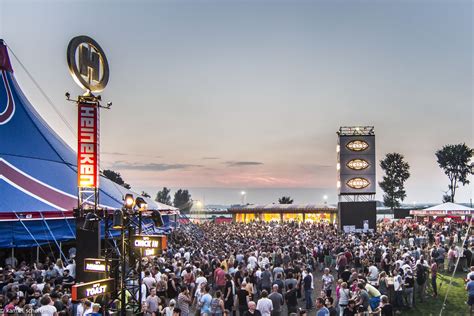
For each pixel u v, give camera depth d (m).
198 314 13.02
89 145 15.66
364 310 12.54
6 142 18.95
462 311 15.49
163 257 20.52
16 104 21.34
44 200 16.91
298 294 18.16
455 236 29.02
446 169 86.94
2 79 21.22
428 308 16.14
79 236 13.09
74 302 11.40
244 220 68.12
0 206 15.04
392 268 18.59
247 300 13.62
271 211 66.50
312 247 25.70
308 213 65.62
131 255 12.05
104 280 10.56
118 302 12.29
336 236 33.94
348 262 22.08
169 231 29.45
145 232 20.91
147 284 13.75
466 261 21.58
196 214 86.00
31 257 18.28
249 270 16.77
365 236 33.94
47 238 16.05
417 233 34.25
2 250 18.28
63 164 20.95
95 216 13.10
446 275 21.22
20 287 11.82
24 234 15.31
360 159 46.56
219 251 21.50
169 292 14.66
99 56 16.73
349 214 44.81
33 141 20.48
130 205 12.00
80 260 12.97
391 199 79.81
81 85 15.86
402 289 15.85
